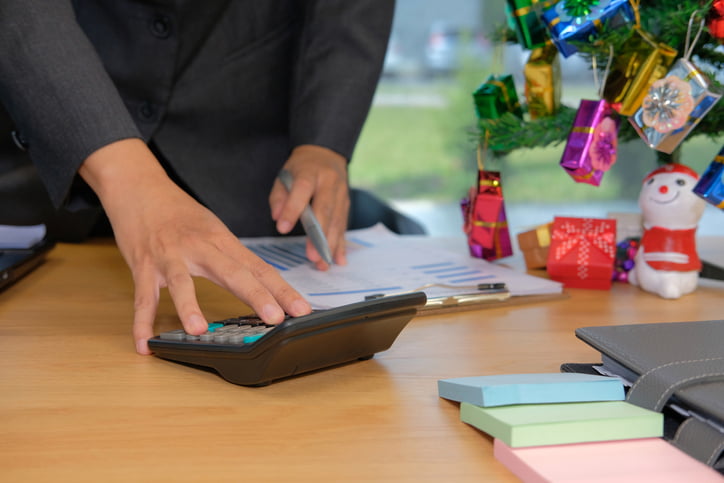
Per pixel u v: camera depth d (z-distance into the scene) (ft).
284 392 1.90
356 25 3.86
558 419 1.51
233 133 4.17
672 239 2.96
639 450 1.47
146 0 3.67
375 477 1.43
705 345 1.74
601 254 3.10
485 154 3.42
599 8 2.64
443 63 25.14
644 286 3.05
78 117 2.64
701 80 2.53
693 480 1.34
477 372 2.05
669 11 2.76
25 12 2.66
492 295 2.80
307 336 1.86
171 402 1.82
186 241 2.36
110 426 1.67
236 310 2.72
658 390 1.57
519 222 17.04
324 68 3.84
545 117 3.06
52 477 1.42
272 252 3.56
